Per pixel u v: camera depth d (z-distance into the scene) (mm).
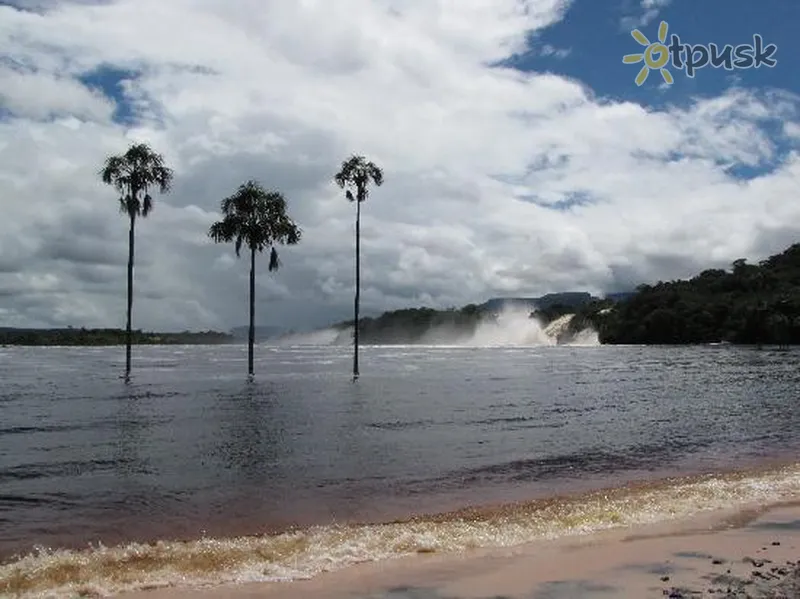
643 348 171000
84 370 78312
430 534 11969
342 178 62688
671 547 11109
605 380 58969
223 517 13469
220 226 60375
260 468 18578
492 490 16016
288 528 12703
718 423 29391
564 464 19438
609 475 17891
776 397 42312
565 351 156750
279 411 33438
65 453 21141
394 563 10453
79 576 9781
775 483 16266
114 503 14594
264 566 10273
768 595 8625
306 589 9312
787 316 176500
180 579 9695
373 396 42188
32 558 10664
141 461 19719
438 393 44656
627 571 9883
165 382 55562
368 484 16594
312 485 16438
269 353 145750
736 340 186750
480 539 11758
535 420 29953
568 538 11828
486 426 27719
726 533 11969
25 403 38406
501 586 9383
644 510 13766
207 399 40250
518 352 151250
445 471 18234
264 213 60250
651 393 45250
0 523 12969
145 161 56875
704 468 18906
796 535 11797
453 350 174375
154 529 12602
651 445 23078
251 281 61250
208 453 21078
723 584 9164
